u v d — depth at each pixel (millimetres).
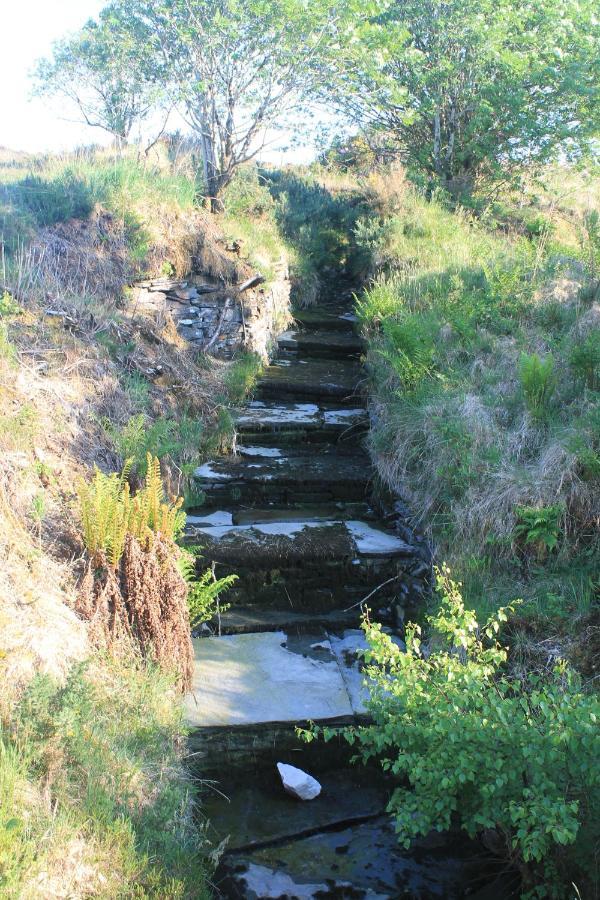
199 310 8633
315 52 10203
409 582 5551
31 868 2875
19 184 8883
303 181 15188
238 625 5344
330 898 3576
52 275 7492
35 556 4387
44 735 3361
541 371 5898
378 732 3826
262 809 4148
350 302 11641
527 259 8953
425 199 12680
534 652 4504
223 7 9992
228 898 3539
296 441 7648
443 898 3613
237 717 4418
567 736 2988
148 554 4469
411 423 6461
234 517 6445
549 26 12703
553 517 5004
